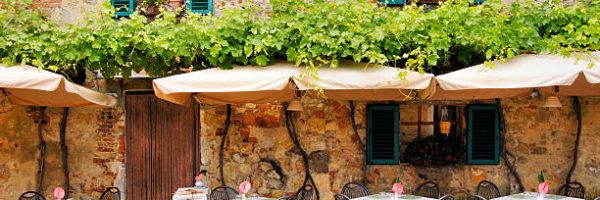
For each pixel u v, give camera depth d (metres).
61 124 8.25
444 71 7.41
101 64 7.21
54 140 8.25
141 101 8.41
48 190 8.20
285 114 8.13
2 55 6.92
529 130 8.28
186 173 8.30
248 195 8.09
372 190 8.21
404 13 6.83
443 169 8.23
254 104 8.16
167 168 8.34
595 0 7.09
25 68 6.43
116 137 8.32
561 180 8.26
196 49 7.00
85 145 8.33
